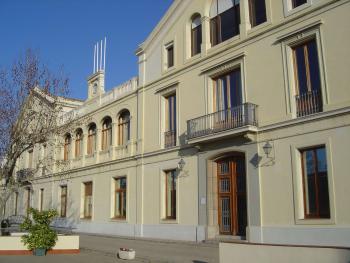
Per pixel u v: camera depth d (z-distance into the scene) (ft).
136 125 77.51
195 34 67.41
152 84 74.02
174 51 69.77
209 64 62.08
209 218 57.88
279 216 48.47
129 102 80.59
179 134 65.67
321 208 45.21
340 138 43.88
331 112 44.88
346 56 44.62
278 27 52.60
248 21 57.36
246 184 52.95
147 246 57.88
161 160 69.21
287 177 48.39
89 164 91.35
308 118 47.01
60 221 98.63
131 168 76.89
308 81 48.80
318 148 46.39
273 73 52.24
